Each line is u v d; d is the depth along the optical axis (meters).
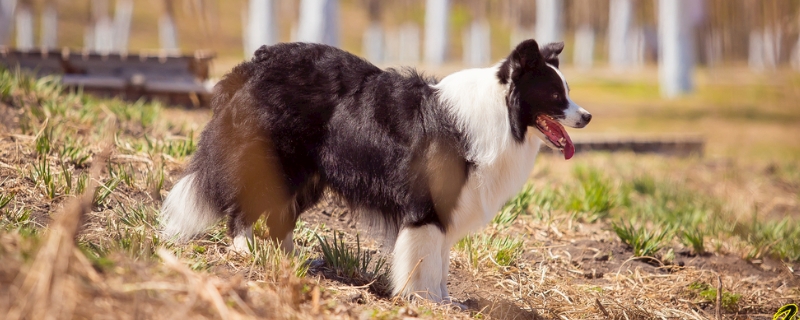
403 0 63.69
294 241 7.39
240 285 4.74
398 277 6.15
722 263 8.88
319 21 18.91
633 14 58.06
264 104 6.35
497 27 78.12
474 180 6.11
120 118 10.67
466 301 6.72
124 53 13.64
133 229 6.65
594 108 27.70
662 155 17.86
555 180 12.80
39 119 9.58
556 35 38.91
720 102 31.08
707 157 18.38
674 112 28.03
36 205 6.99
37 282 3.77
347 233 7.95
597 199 10.27
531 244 8.47
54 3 45.75
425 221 6.07
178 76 14.01
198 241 6.74
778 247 9.45
